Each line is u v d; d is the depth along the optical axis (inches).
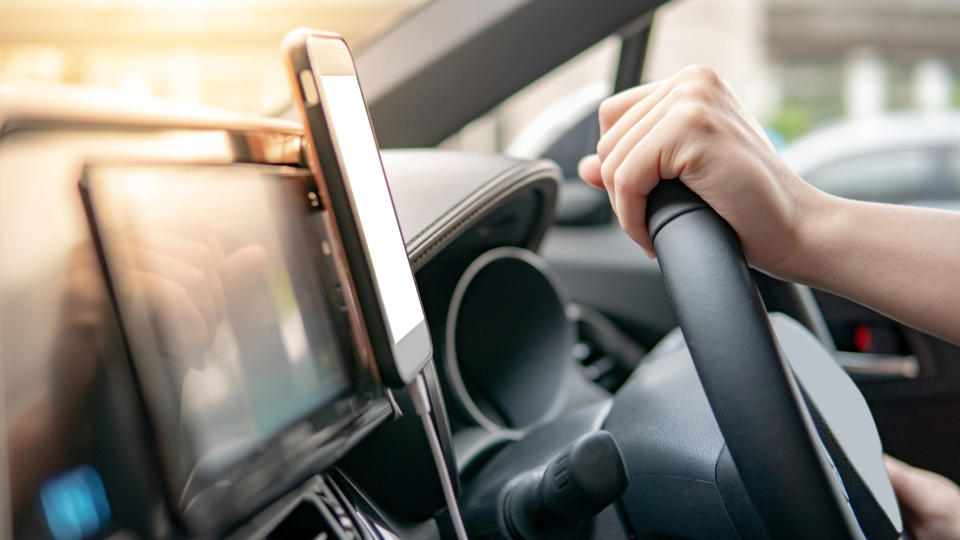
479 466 29.1
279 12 163.8
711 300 16.6
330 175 17.7
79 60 122.3
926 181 136.3
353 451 22.7
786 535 16.2
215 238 15.8
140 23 151.5
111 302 13.2
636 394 26.2
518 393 32.2
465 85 40.2
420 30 39.9
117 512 13.0
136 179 14.1
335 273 19.0
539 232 35.6
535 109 78.7
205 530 14.2
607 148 20.7
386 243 19.7
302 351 17.6
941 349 47.5
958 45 954.7
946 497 29.0
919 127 139.6
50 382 12.3
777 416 15.8
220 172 16.1
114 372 13.2
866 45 978.7
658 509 24.0
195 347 14.8
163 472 13.6
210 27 163.8
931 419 48.1
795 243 19.3
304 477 16.9
